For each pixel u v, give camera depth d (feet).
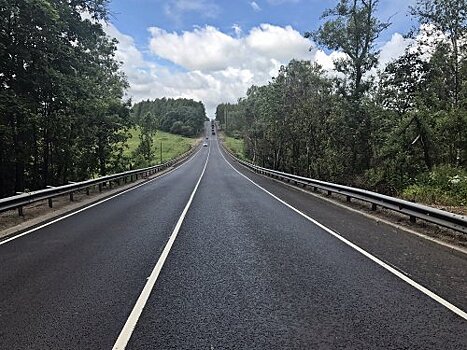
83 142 91.71
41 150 85.81
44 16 64.54
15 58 68.08
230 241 29.17
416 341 13.52
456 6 78.07
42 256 25.12
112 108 102.06
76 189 54.95
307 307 16.53
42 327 14.84
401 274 20.94
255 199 56.85
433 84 91.50
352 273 21.17
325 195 61.82
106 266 22.77
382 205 40.14
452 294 18.01
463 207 42.06
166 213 43.50
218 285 19.38
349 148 102.12
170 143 396.16
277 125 141.59
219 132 632.38
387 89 100.73
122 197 60.54
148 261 23.82
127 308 16.58
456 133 74.38
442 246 26.99
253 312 16.06
